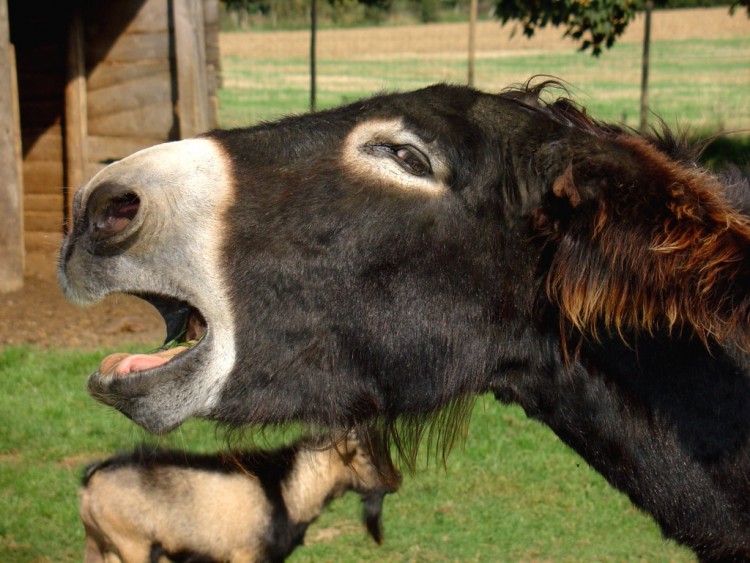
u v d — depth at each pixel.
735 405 2.09
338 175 2.14
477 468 3.92
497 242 2.13
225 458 3.00
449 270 2.13
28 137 6.85
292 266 2.12
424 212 2.13
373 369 2.15
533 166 2.12
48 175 6.87
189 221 2.11
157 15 6.71
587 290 2.07
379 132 2.15
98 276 2.08
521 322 2.15
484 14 40.47
